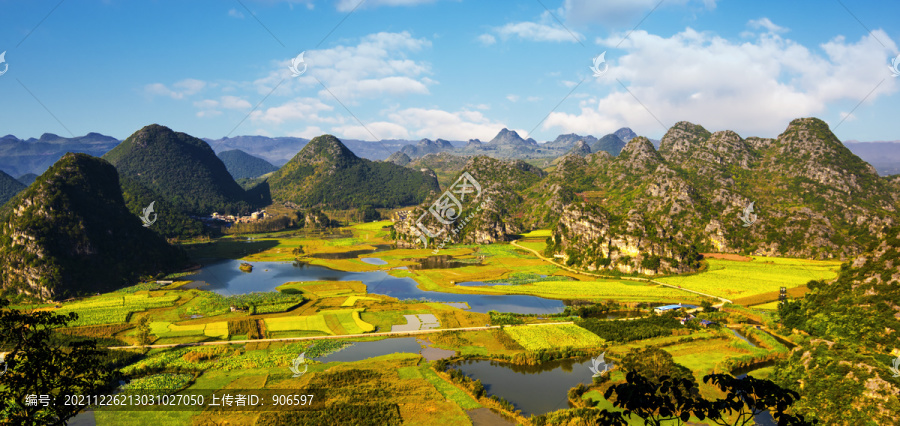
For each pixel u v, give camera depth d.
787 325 138.62
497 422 90.06
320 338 134.62
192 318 153.75
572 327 143.38
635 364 108.88
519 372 113.50
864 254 149.75
